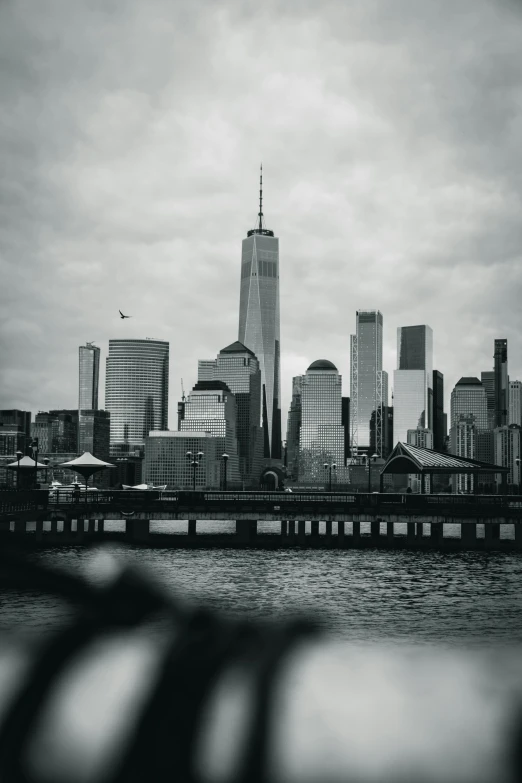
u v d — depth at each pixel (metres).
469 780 2.11
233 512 79.75
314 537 80.31
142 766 2.06
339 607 42.84
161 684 2.14
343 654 2.45
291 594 47.97
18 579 2.29
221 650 2.23
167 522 147.00
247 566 62.97
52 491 82.06
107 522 117.88
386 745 2.15
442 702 2.29
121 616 2.26
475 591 49.91
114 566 2.33
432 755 2.16
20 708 2.10
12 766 2.04
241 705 2.14
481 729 2.22
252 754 2.09
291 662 2.27
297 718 2.17
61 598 2.28
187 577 55.69
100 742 2.06
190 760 2.06
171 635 2.23
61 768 2.03
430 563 66.50
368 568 62.56
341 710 2.18
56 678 2.13
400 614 40.47
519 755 2.16
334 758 2.09
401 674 2.37
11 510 69.00
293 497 103.12
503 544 79.81
